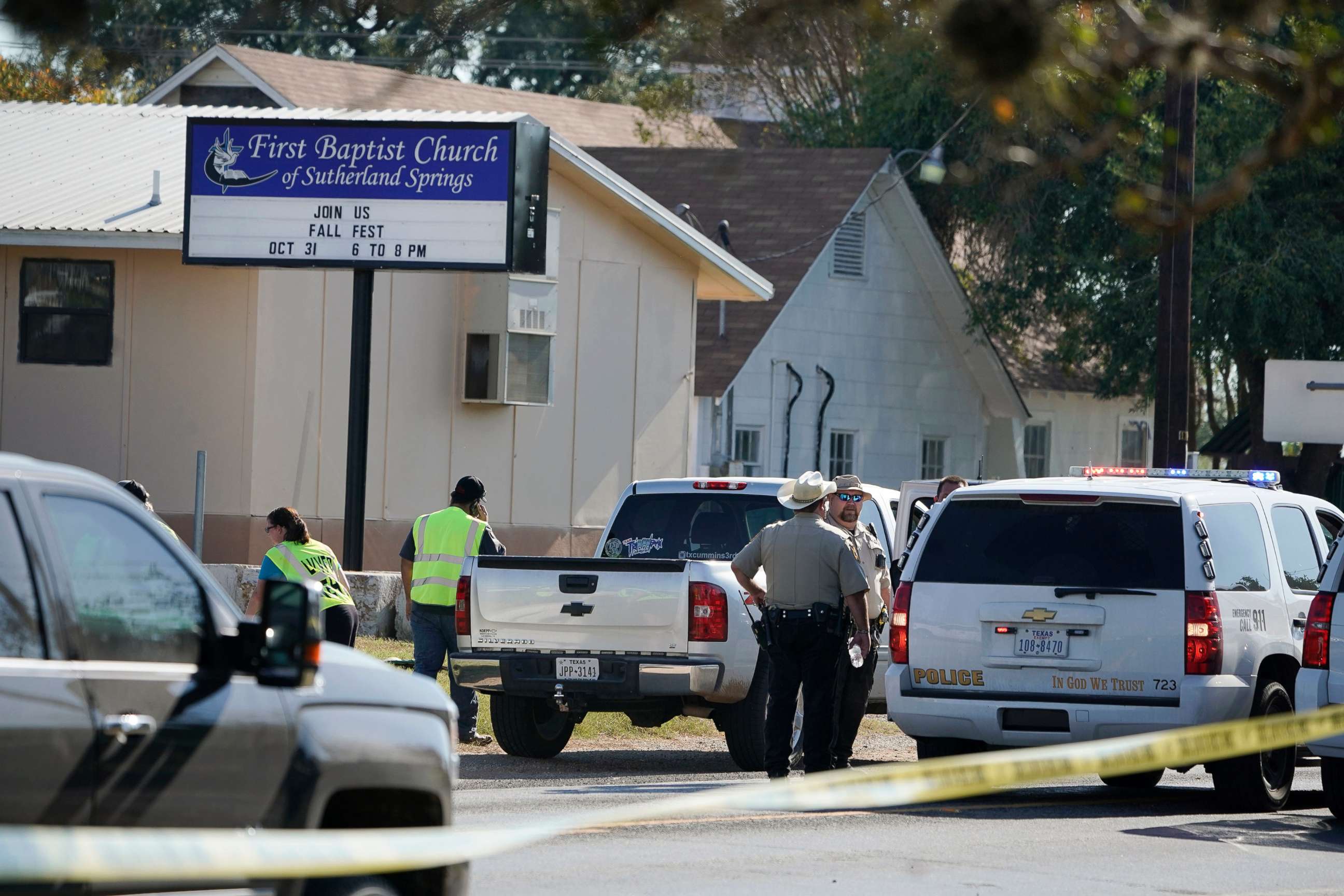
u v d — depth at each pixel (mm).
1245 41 16750
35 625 19047
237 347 84500
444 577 56781
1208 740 25953
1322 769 44188
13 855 16469
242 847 17828
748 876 33969
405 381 90312
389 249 76312
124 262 85125
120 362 85125
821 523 46500
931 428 140875
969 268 147625
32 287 86000
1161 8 15227
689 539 56531
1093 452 162125
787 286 124562
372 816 23188
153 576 20438
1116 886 34094
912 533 59906
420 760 22922
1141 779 52594
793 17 14430
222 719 20375
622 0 14062
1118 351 135500
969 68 13195
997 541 46844
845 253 131750
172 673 20188
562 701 50906
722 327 121938
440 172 75875
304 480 86500
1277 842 40531
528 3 14078
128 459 85125
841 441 132500
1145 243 17891
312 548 56188
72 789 18875
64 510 19750
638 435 102688
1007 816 44031
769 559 46469
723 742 61656
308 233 76875
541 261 77250
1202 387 183000
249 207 77312
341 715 22031
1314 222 125812
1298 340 125125
